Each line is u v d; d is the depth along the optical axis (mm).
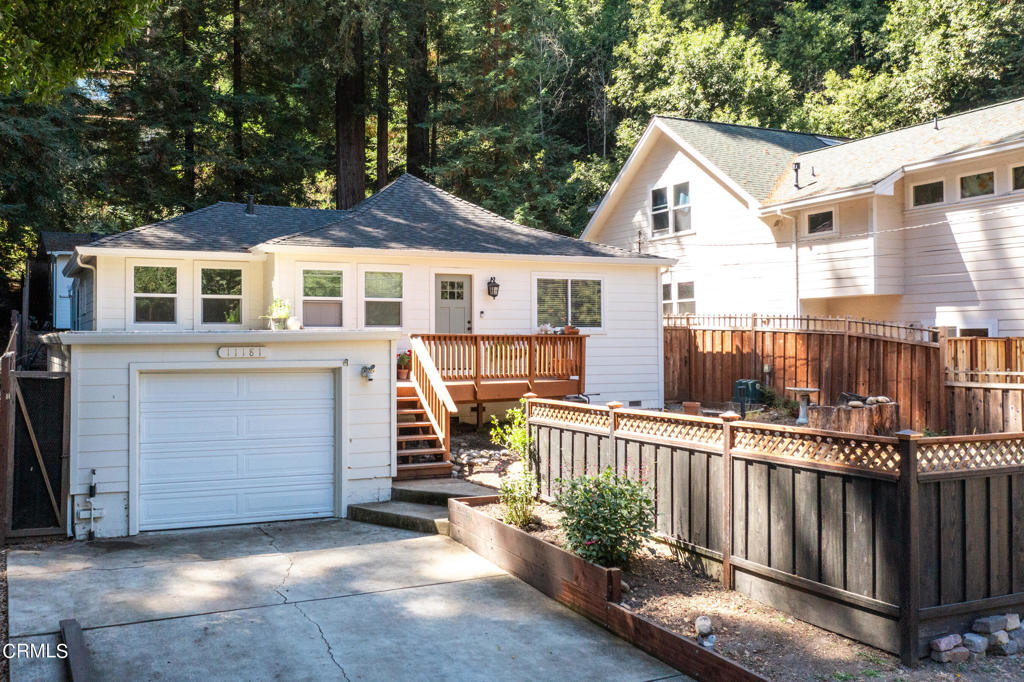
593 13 41062
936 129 19484
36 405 9273
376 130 38406
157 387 9969
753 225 21375
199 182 28641
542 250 17109
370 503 10898
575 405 9562
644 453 8352
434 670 5773
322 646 6148
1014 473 6098
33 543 9141
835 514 6113
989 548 5973
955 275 17641
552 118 39812
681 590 7102
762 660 5609
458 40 32312
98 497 9516
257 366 10367
